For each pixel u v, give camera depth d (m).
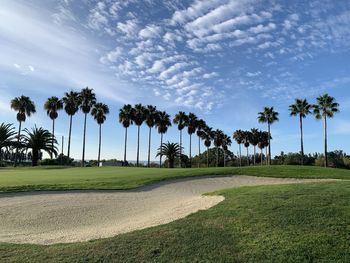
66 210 15.89
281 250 8.88
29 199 17.67
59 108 81.31
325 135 63.97
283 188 16.78
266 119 82.69
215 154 122.12
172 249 9.10
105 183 22.34
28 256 8.78
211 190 23.44
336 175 29.20
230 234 10.15
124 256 8.69
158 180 25.00
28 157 104.44
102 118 80.62
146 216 14.93
